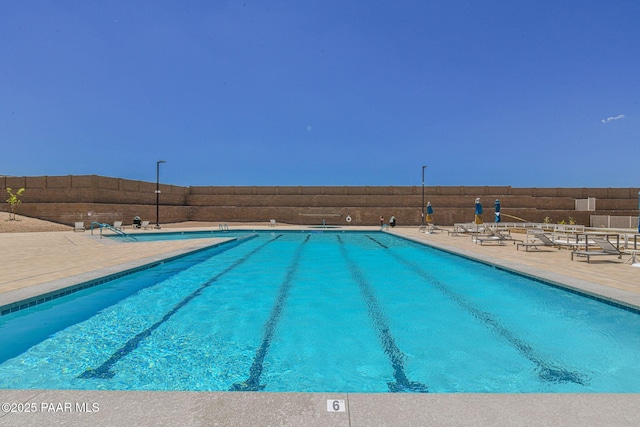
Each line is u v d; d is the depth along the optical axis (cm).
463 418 201
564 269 766
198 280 777
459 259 1062
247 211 3350
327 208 3312
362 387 317
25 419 199
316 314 537
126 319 509
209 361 371
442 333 454
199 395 228
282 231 2306
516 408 212
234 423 196
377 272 869
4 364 360
